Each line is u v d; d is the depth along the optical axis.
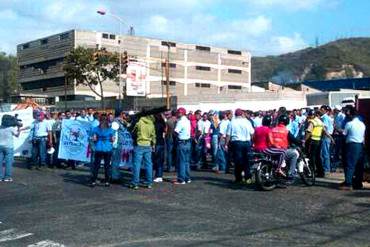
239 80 137.00
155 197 12.75
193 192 13.41
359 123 13.34
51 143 19.97
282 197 12.42
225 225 9.56
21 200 12.61
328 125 17.91
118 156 15.45
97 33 110.94
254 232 8.98
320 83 80.88
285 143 13.70
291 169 13.74
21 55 130.88
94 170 14.88
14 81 132.50
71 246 8.24
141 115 14.39
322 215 10.35
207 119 20.05
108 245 8.25
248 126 14.88
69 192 13.76
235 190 13.67
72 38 109.69
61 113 21.69
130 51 114.00
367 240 8.35
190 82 125.38
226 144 17.55
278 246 8.01
